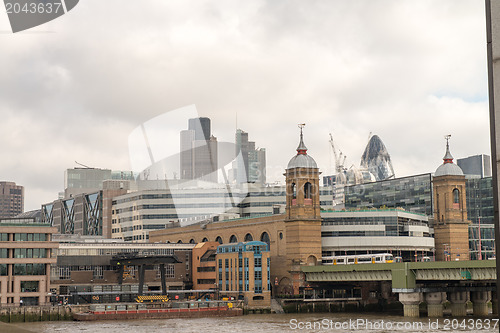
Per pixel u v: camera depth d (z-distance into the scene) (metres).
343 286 190.50
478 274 149.00
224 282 193.25
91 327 138.25
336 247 199.50
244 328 133.38
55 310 161.25
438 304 161.62
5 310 154.88
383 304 191.62
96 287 181.88
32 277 166.88
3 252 165.62
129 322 153.12
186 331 127.44
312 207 193.62
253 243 185.12
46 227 171.50
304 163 194.00
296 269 188.50
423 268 156.25
